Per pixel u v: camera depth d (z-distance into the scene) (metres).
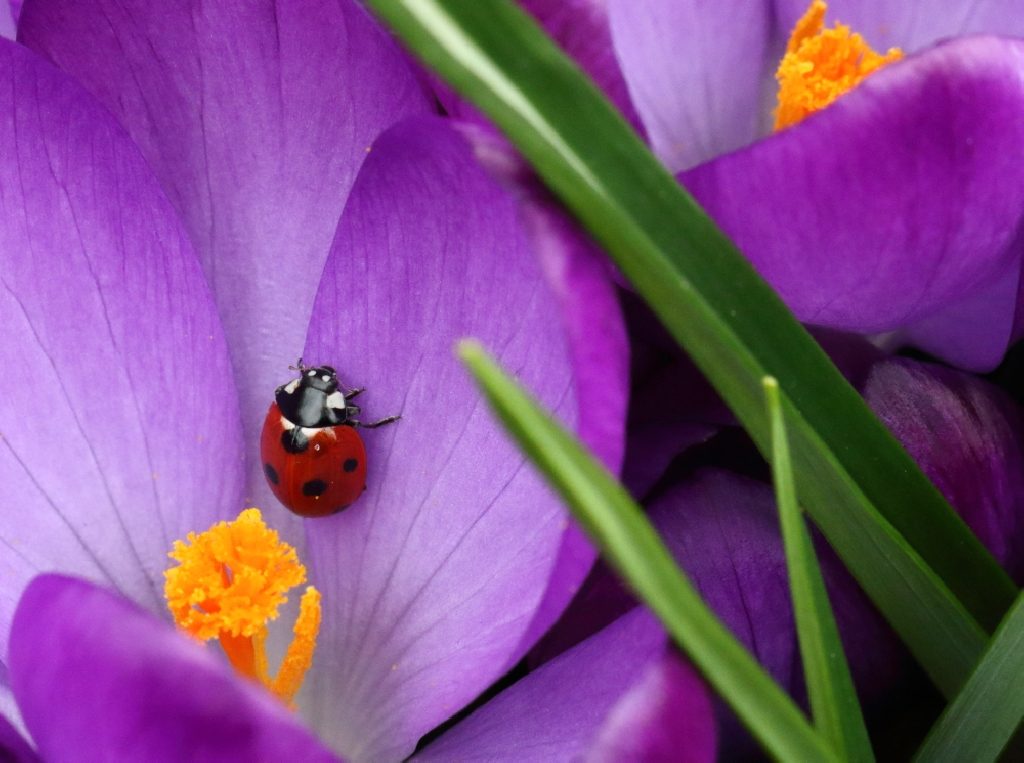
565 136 0.14
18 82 0.15
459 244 0.15
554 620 0.14
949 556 0.15
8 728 0.14
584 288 0.14
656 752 0.14
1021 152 0.15
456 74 0.14
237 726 0.14
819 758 0.14
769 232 0.15
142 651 0.14
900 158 0.15
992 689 0.15
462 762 0.15
